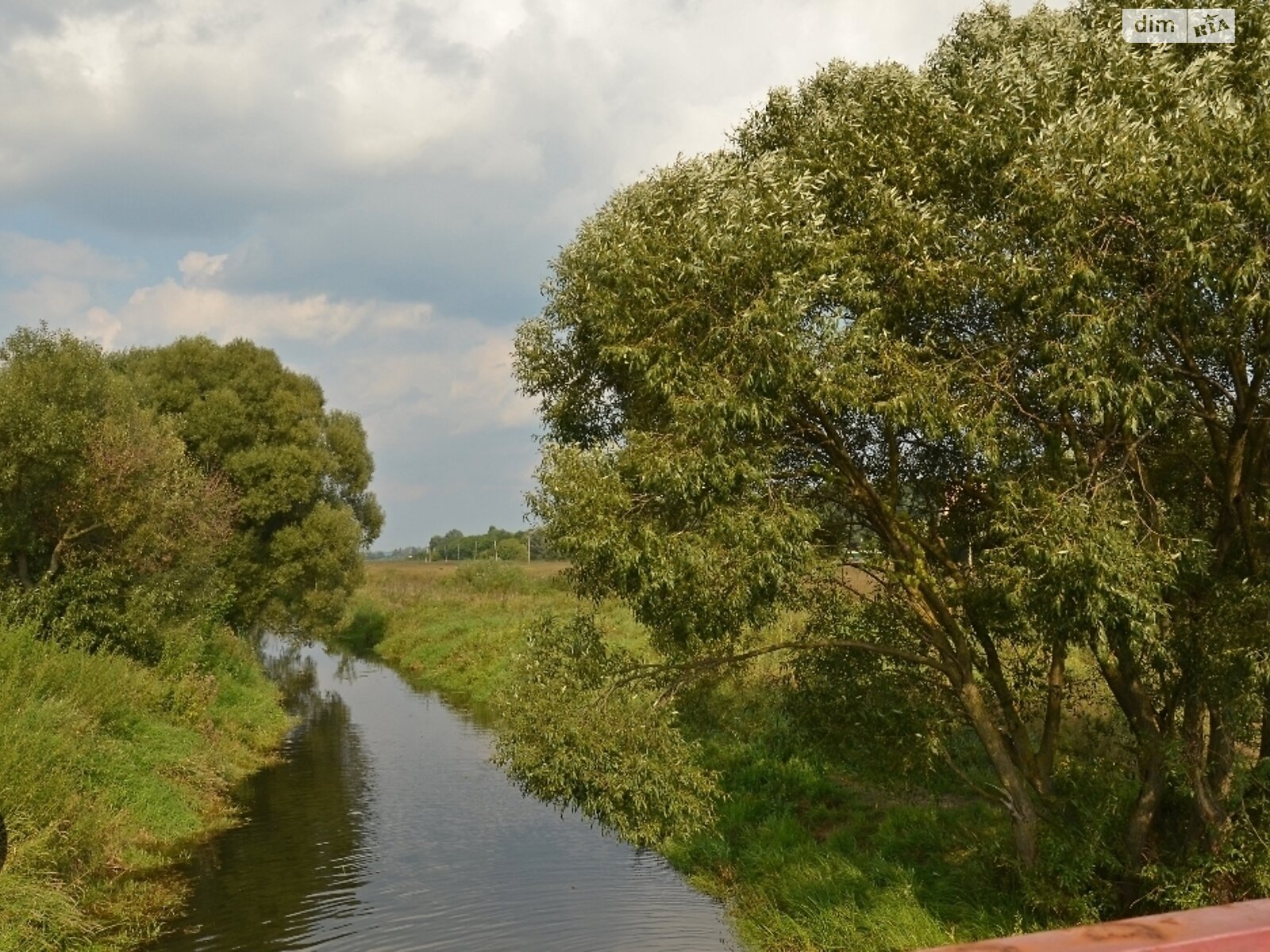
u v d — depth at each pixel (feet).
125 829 51.37
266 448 118.42
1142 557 28.30
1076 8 35.24
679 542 29.32
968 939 35.65
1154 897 34.17
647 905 45.06
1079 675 46.26
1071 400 29.14
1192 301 28.55
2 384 63.31
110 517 67.77
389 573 262.88
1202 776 33.86
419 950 40.11
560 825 59.06
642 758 33.63
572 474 31.27
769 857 47.32
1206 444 34.91
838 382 29.43
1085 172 27.50
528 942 40.81
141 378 109.91
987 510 33.78
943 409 29.76
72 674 57.16
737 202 29.58
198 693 72.69
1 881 37.37
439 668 128.88
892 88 32.89
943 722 39.86
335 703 108.27
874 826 49.60
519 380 39.34
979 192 31.91
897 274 30.68
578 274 35.99
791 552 29.32
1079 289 27.84
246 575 114.21
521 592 183.93
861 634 39.78
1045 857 36.06
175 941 41.32
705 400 28.19
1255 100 28.22
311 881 48.93
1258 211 26.03
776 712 55.16
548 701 34.45
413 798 65.77
